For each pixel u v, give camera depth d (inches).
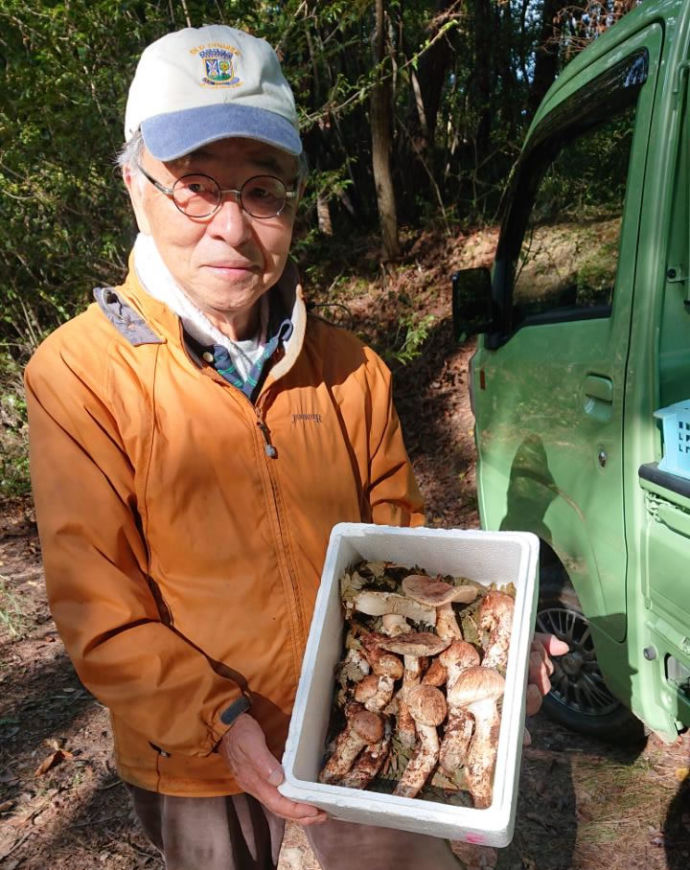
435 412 245.3
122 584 46.0
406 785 40.6
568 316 92.4
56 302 220.7
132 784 53.2
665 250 71.7
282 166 48.0
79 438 46.4
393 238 321.4
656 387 73.9
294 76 222.8
